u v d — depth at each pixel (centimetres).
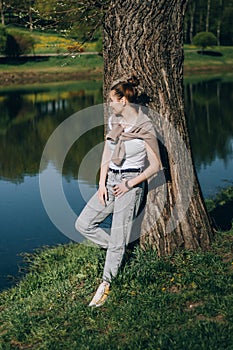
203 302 518
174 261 604
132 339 458
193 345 435
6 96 3850
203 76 5394
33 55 5506
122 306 525
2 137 2188
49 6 824
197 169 1491
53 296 601
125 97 538
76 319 523
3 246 975
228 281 549
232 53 6681
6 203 1245
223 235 667
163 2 600
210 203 984
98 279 614
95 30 850
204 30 7812
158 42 606
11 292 721
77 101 3362
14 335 517
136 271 577
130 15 602
